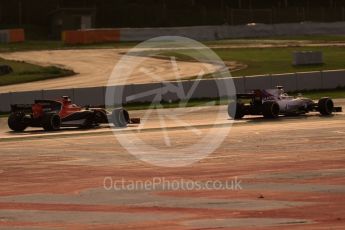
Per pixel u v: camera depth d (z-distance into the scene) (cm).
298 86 15650
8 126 11844
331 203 4369
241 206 4328
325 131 9362
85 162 6925
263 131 9638
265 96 11769
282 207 4266
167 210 4256
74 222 3947
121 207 4397
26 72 19875
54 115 11044
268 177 5506
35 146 8756
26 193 5059
